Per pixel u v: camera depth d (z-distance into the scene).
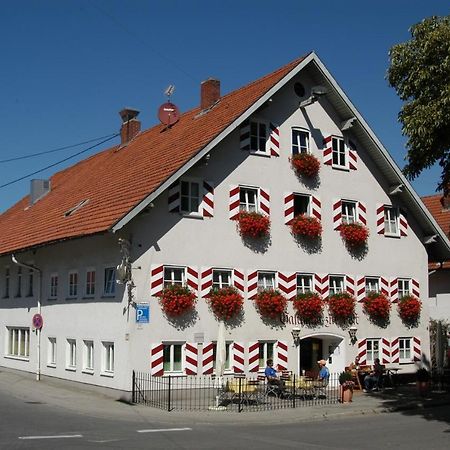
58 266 26.09
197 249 22.42
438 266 34.31
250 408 20.06
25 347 28.98
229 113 23.91
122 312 21.30
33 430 14.94
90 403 20.36
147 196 20.59
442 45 17.38
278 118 25.00
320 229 25.33
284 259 24.55
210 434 15.45
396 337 27.66
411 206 28.56
